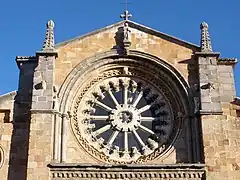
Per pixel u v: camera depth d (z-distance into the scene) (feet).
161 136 125.49
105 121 128.47
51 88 124.47
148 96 130.93
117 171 116.37
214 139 119.14
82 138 123.03
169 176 116.47
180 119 125.49
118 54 131.44
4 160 119.96
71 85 127.03
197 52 129.90
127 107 129.59
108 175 116.06
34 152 116.67
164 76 130.21
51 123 120.26
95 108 129.59
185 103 126.21
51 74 126.31
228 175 116.57
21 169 119.03
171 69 129.59
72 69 128.67
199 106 123.85
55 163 115.75
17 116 124.88
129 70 132.46
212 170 116.16
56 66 128.77
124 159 121.60
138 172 116.47
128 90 132.16
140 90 131.85
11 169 119.03
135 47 132.26
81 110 126.93
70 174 115.65
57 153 119.03
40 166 115.34
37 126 119.55
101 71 131.23
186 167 116.78
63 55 130.31
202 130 120.06
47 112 121.19
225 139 119.24
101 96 130.00
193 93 126.52
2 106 125.59
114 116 128.26
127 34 132.77
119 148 125.18
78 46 131.64
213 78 127.03
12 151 120.88
